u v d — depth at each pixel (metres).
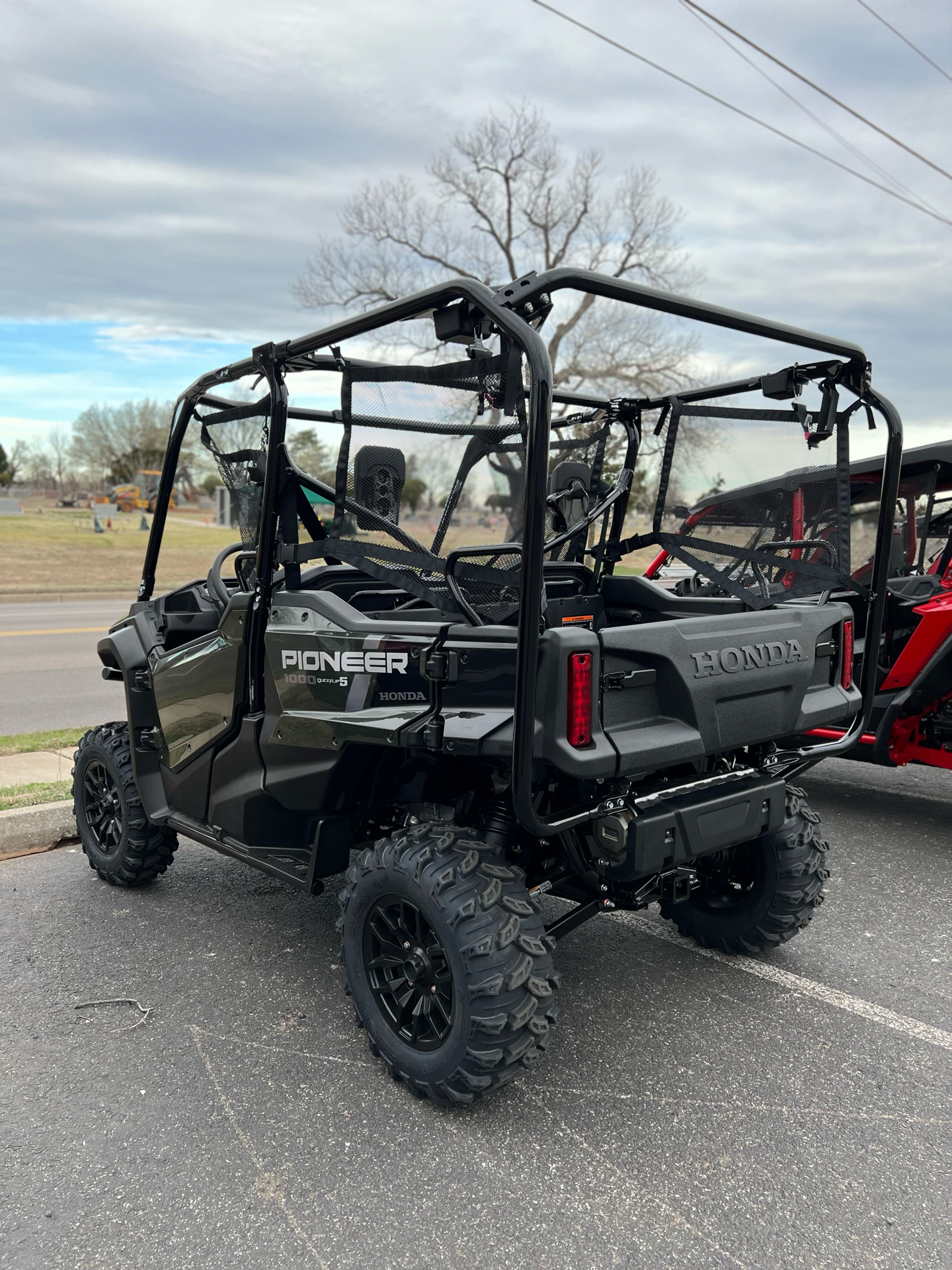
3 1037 2.92
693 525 3.58
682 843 2.57
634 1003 3.18
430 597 2.59
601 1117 2.53
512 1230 2.12
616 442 3.67
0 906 3.94
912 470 4.91
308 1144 2.41
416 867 2.53
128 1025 2.99
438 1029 2.60
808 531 3.27
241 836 3.31
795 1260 2.03
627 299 2.45
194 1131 2.46
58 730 6.86
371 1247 2.07
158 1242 2.08
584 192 30.67
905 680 4.75
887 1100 2.62
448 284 2.27
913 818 5.29
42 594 19.86
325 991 3.23
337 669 2.78
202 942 3.60
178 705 3.52
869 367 3.04
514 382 2.26
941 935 3.73
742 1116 2.54
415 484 2.62
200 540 35.78
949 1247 2.07
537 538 2.19
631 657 2.46
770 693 2.81
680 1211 2.18
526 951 2.43
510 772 2.80
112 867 4.04
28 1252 2.05
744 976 3.37
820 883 3.29
